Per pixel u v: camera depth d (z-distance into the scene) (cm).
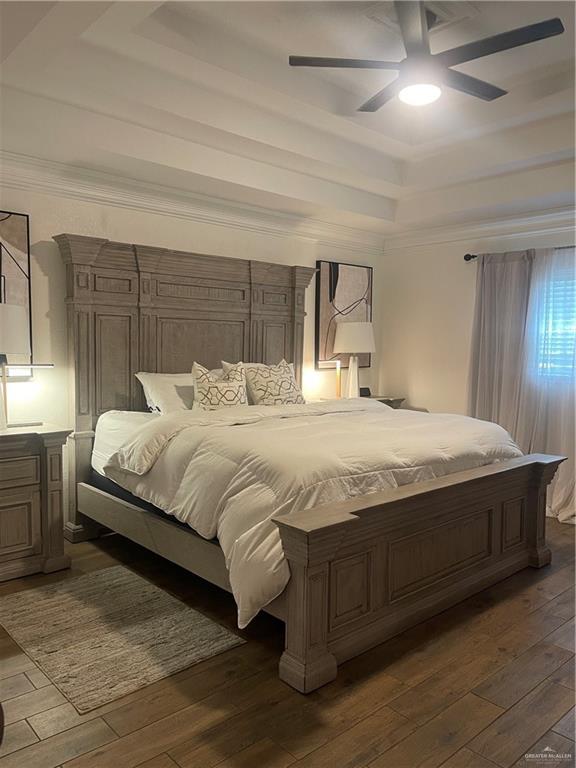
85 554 370
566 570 351
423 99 295
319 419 360
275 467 254
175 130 370
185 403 405
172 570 343
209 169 400
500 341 517
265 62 328
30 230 375
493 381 523
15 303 369
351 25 298
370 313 612
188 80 333
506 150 420
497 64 334
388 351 623
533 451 491
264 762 185
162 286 433
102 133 347
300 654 224
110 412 394
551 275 483
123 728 201
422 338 592
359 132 408
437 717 208
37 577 331
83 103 329
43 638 262
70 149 350
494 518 326
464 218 522
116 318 409
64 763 184
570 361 471
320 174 456
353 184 484
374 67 274
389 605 265
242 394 408
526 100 363
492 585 326
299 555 218
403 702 216
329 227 552
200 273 455
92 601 301
